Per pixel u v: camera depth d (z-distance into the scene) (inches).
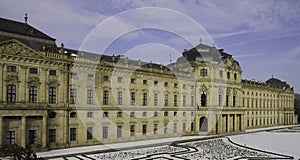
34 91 2272.4
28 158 1310.3
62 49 2445.9
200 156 2074.3
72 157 1951.3
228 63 3969.0
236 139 3230.8
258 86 5221.5
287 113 6318.9
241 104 4315.9
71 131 2486.5
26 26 2436.0
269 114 5654.5
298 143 2928.2
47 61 2332.7
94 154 2059.5
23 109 2090.3
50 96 2372.0
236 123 4156.0
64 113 2427.4
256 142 2987.2
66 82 2469.2
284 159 1989.4
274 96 5876.0
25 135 2108.8
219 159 1975.9
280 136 3656.5
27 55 2206.0
